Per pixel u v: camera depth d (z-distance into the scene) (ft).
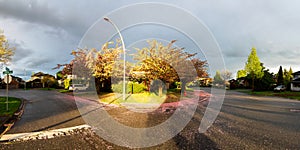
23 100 47.34
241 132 16.80
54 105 35.94
